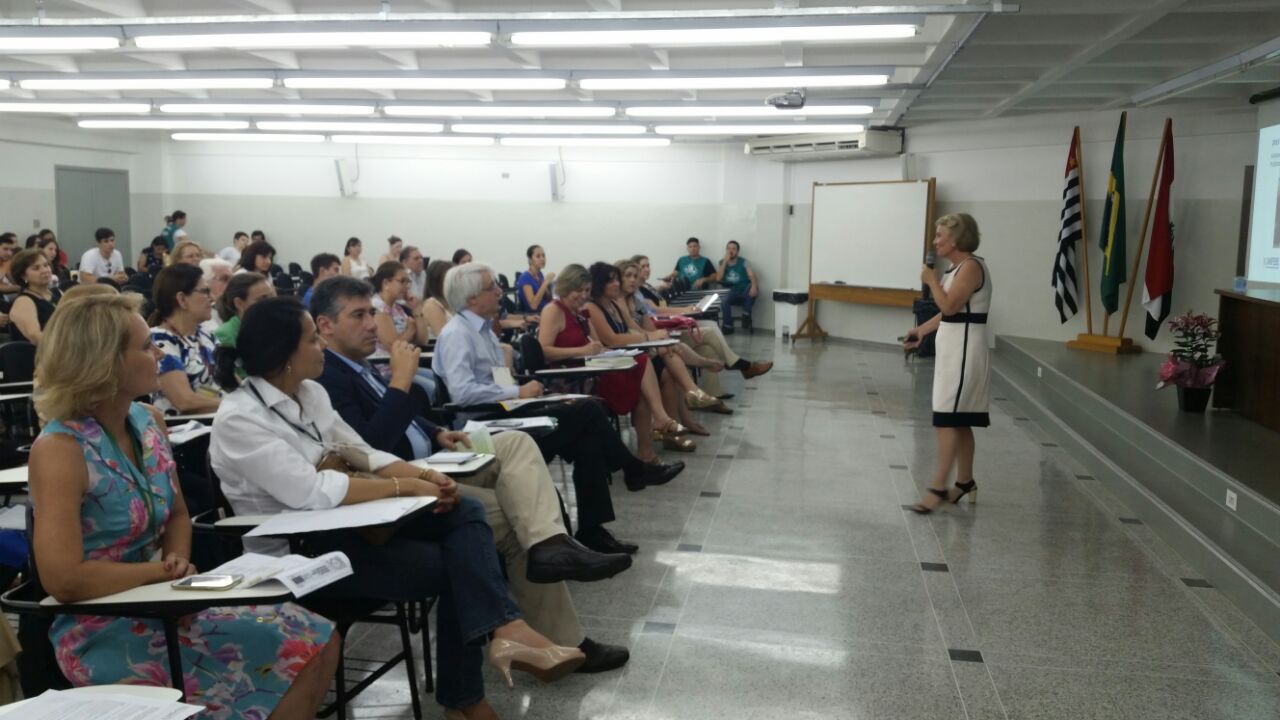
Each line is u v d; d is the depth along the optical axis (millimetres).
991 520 4773
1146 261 9305
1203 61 7035
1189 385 6227
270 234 15344
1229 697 2924
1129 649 3270
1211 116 8711
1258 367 5863
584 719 2717
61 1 5895
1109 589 3842
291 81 8086
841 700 2865
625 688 2914
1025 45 6934
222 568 1873
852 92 8977
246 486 2391
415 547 2430
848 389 8828
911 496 5203
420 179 14781
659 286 10883
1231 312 6312
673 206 14023
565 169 14289
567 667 2408
